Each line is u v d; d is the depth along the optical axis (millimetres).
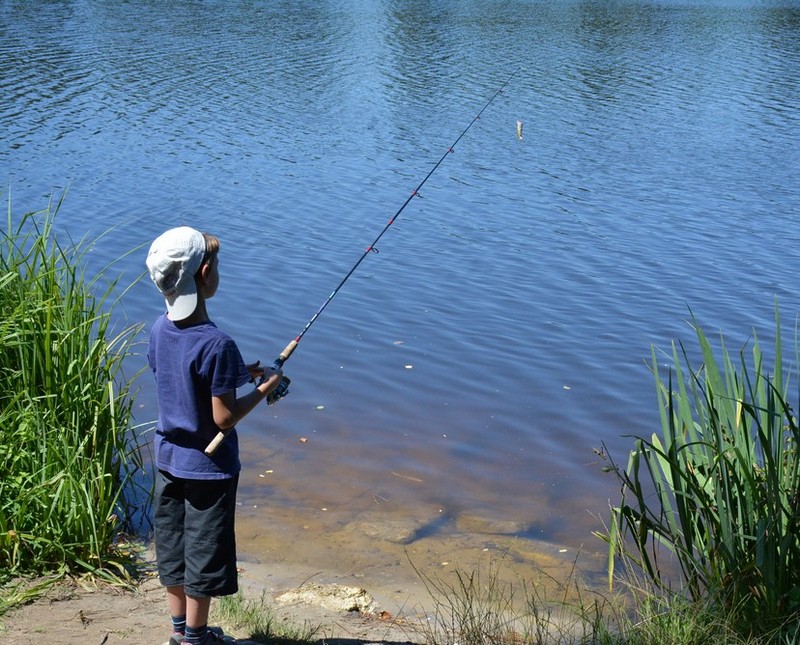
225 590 3533
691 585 4309
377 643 4184
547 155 19266
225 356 3367
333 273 11938
